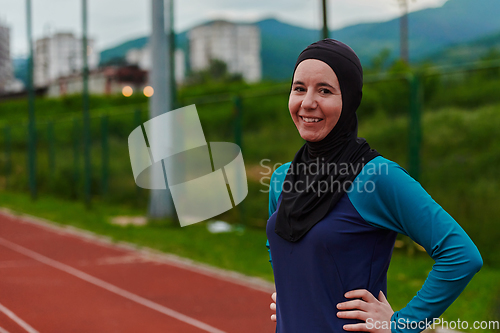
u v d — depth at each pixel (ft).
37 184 59.36
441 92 45.03
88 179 43.83
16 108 112.16
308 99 5.20
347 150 5.17
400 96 41.09
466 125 37.78
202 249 26.99
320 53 5.23
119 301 19.07
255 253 25.88
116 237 30.99
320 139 5.24
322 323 5.04
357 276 4.98
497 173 30.09
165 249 27.30
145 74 170.60
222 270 22.93
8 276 23.08
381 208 4.89
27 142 63.52
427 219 4.71
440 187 30.37
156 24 35.60
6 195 59.41
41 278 22.65
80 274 23.24
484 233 23.24
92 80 172.24
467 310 15.75
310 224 5.06
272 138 38.06
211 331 15.84
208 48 495.41
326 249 4.97
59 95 118.32
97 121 54.65
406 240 23.44
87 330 16.03
